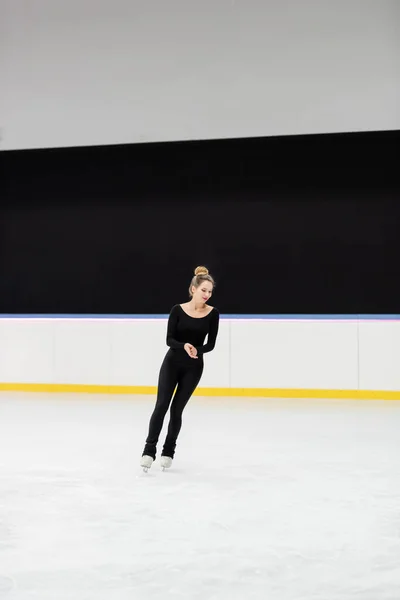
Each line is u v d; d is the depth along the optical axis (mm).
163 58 11344
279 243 11969
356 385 9789
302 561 3557
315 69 10961
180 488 5031
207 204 12141
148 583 3275
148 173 12266
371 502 4660
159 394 5566
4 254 12805
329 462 5898
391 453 6254
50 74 11734
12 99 11922
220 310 12203
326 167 11719
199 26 11156
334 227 11781
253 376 10039
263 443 6742
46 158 12508
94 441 6883
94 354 10516
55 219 12609
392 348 9688
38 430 7500
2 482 5238
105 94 11625
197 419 8180
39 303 12766
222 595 3133
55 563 3535
